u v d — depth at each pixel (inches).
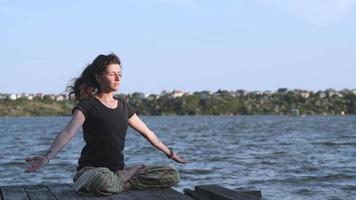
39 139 2354.8
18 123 5605.3
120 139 276.8
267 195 661.3
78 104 268.8
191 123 5265.8
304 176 852.0
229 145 1781.5
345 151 1457.9
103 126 270.7
